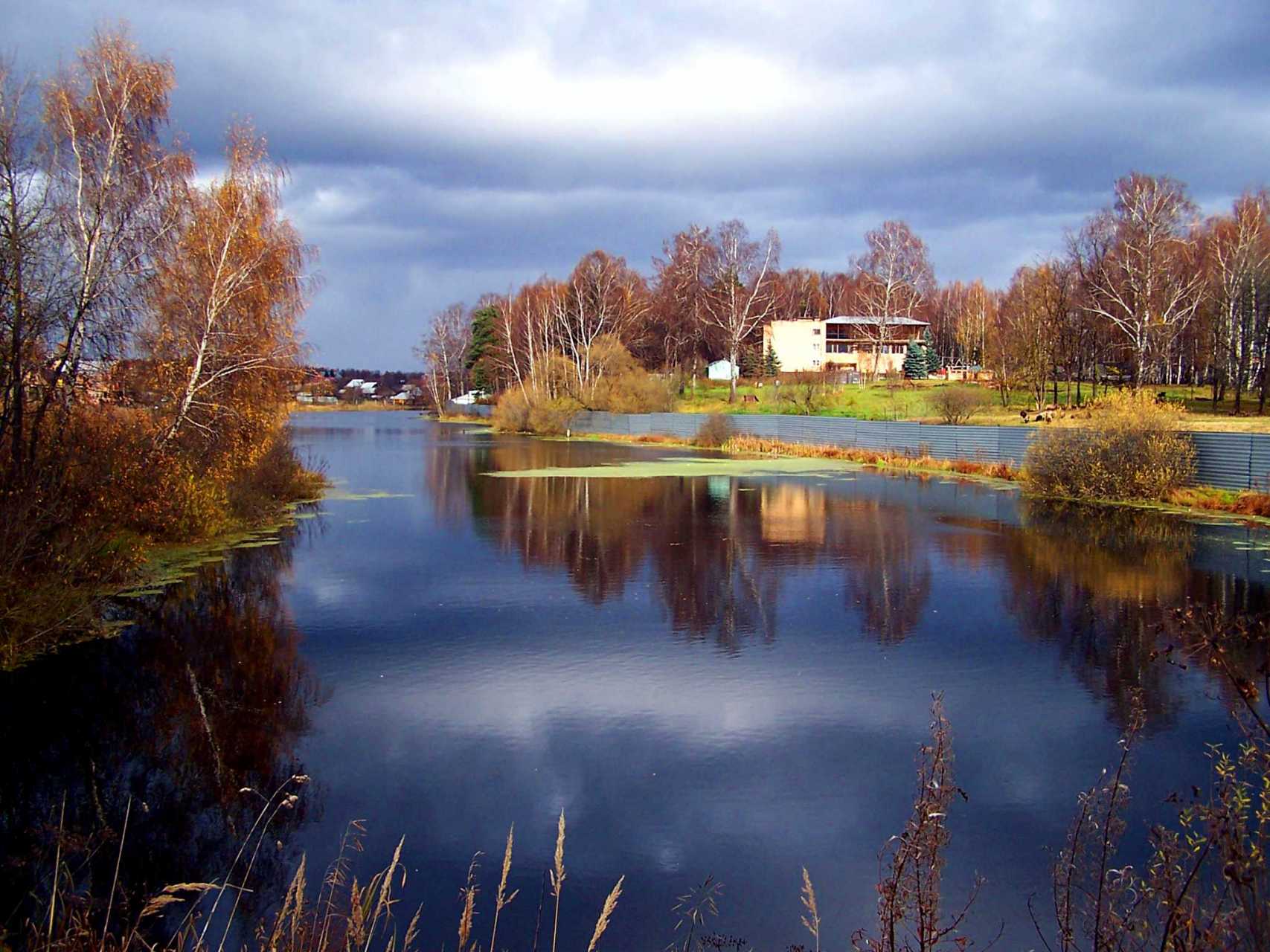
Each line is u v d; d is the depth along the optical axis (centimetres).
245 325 1914
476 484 3022
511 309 7412
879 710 835
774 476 3312
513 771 707
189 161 1794
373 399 16788
